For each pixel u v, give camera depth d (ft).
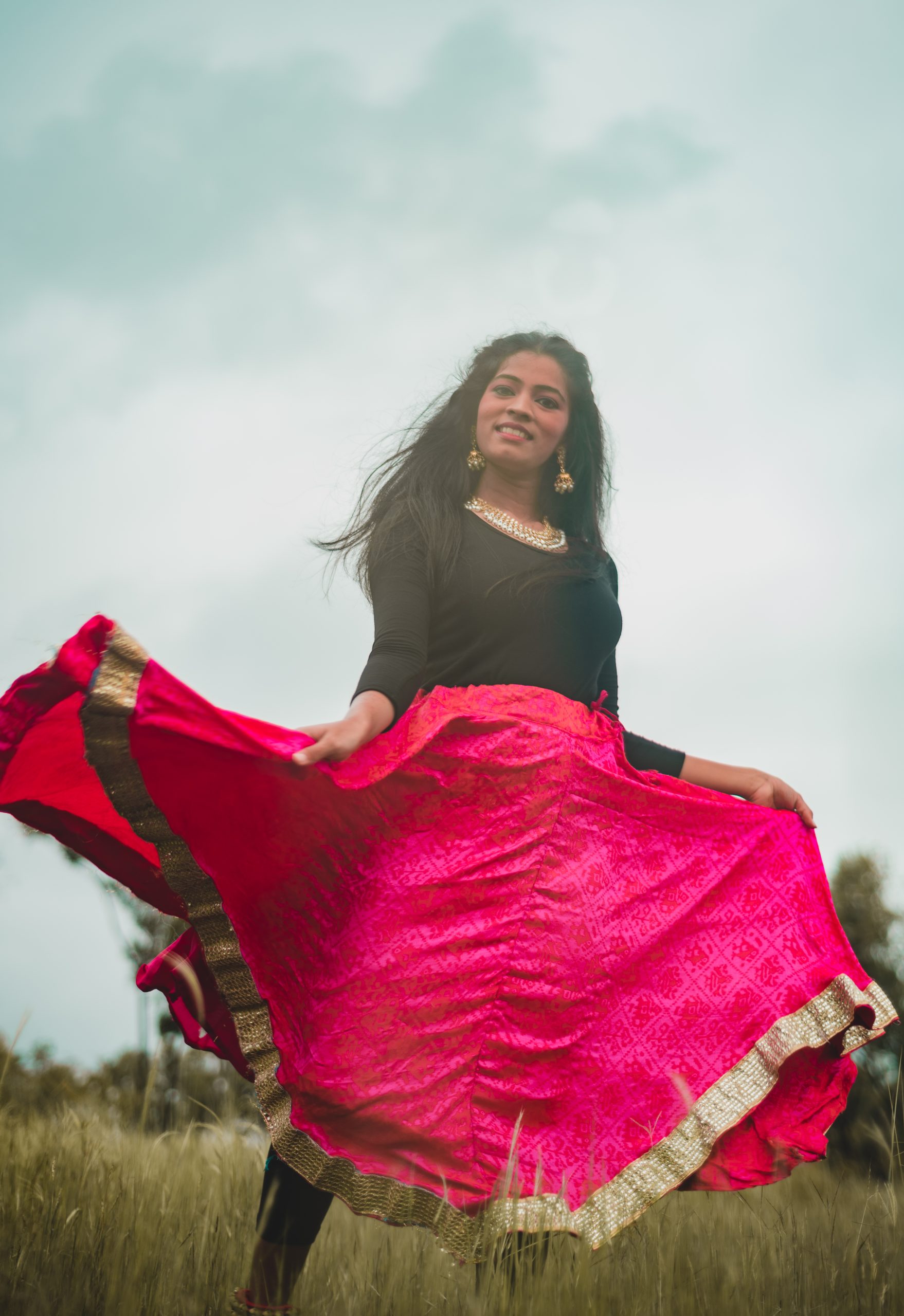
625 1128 7.89
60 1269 7.07
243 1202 9.23
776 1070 8.31
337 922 7.87
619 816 8.66
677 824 8.91
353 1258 8.19
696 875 8.85
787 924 8.92
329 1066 7.38
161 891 8.46
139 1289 6.70
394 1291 7.17
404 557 8.96
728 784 9.81
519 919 7.98
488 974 7.81
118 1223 7.91
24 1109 12.22
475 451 9.89
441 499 9.35
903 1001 36.37
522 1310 6.43
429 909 7.87
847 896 38.96
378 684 8.04
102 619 7.04
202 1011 7.98
